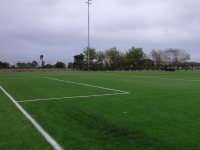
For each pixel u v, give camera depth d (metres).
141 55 61.69
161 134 4.27
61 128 4.69
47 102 7.77
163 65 57.53
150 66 56.53
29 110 6.47
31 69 47.59
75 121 5.23
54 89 11.63
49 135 4.25
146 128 4.65
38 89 11.72
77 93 10.00
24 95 9.53
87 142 3.88
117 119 5.38
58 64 50.91
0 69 45.19
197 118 5.42
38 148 3.65
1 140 4.04
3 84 14.77
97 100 8.09
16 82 16.39
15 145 3.79
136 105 7.10
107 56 61.31
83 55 59.94
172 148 3.61
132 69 54.53
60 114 5.95
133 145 3.74
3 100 8.28
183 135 4.20
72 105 7.17
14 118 5.55
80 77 22.42
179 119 5.33
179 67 60.91
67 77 22.50
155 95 9.27
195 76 24.06
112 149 3.57
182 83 15.09
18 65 47.44
